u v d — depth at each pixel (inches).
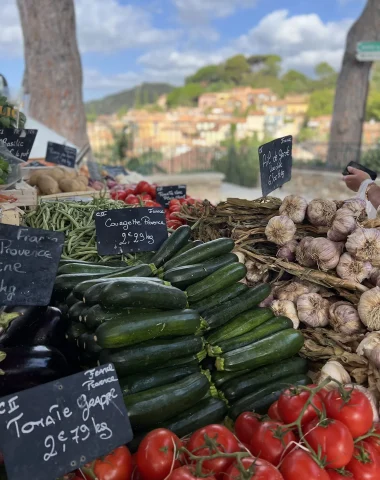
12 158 177.2
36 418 69.7
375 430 83.5
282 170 163.9
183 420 92.5
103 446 73.7
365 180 175.9
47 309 112.3
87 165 338.3
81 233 157.2
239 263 124.0
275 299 128.5
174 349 97.2
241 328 111.2
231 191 724.0
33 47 516.1
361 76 675.4
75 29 527.8
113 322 93.0
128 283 96.8
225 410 98.5
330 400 83.3
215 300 115.6
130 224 140.6
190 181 688.4
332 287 124.3
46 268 90.6
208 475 70.8
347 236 124.7
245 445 85.5
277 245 138.3
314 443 77.1
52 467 69.4
